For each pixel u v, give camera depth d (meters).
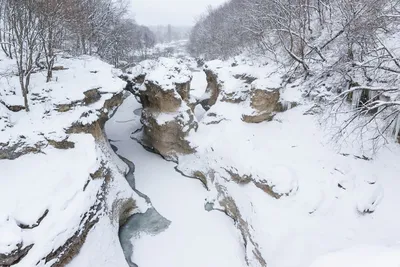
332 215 12.44
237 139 17.50
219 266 12.77
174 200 16.84
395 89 12.82
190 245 13.84
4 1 17.03
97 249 11.37
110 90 16.97
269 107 18.67
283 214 12.87
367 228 11.53
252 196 14.31
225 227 14.84
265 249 11.77
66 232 10.24
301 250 10.82
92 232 11.52
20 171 12.18
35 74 17.12
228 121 19.59
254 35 29.62
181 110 19.80
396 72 13.01
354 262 7.15
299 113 18.95
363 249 7.68
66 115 14.46
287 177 13.73
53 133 13.51
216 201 16.36
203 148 19.17
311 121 17.91
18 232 9.50
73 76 17.53
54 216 10.54
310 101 19.59
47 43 17.17
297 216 12.62
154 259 13.10
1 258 8.89
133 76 25.41
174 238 14.20
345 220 12.08
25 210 10.37
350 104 17.75
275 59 26.48
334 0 23.86
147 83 20.03
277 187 13.64
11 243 9.04
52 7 15.10
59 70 18.16
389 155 14.38
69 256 10.33
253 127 18.53
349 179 13.36
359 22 16.48
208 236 14.33
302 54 21.08
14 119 13.73
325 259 7.81
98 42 32.59
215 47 50.09
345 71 16.61
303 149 15.93
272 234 12.20
